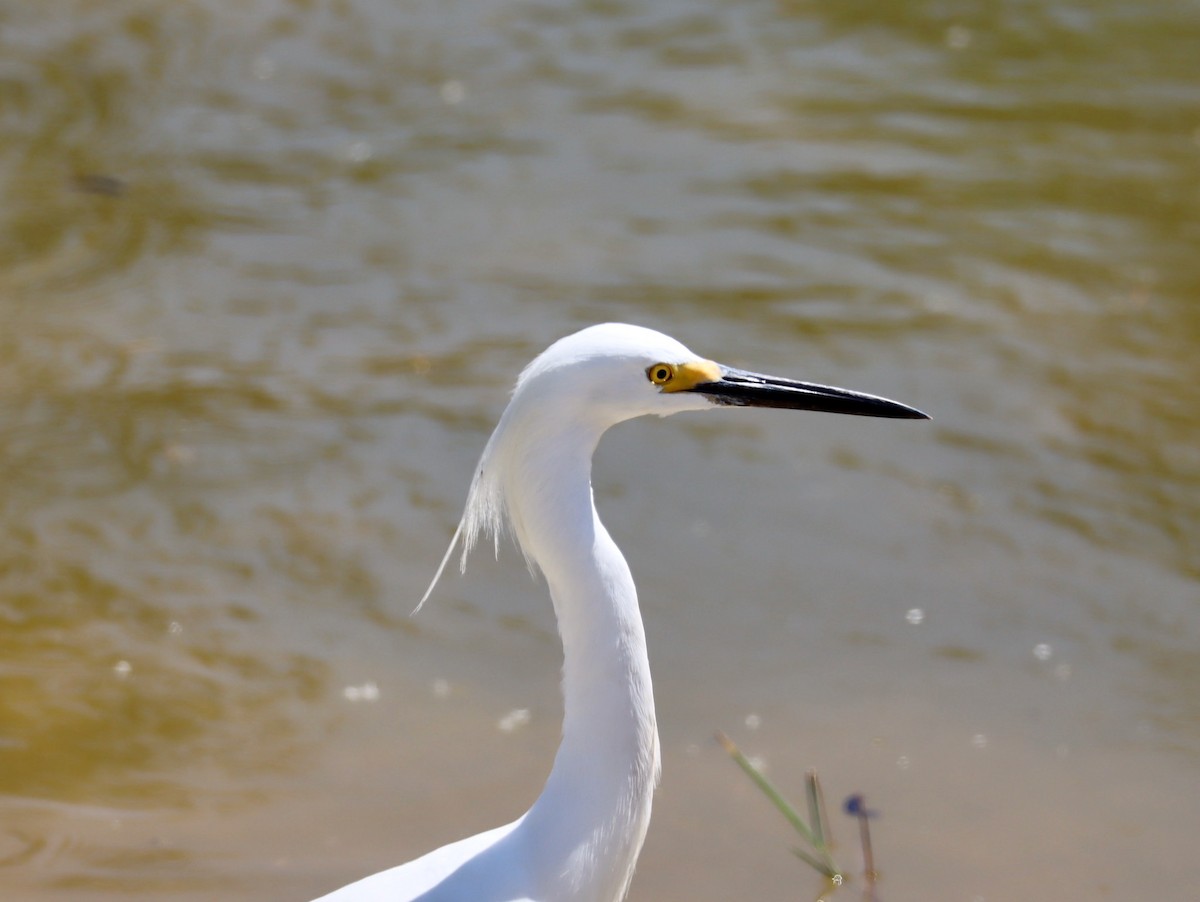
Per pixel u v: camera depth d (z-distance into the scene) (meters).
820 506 12.38
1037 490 12.50
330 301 15.27
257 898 8.11
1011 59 21.14
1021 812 8.95
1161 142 18.91
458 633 10.81
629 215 17.03
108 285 15.42
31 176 17.47
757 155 18.42
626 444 13.28
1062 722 9.84
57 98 19.03
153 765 9.26
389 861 8.45
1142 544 11.83
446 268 15.91
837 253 16.25
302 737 9.60
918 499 12.45
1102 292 15.53
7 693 9.80
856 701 10.08
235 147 18.33
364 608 11.00
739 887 8.27
